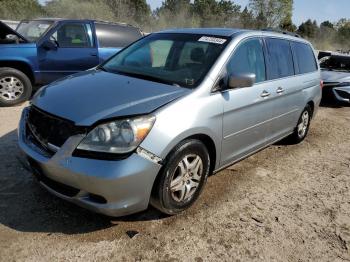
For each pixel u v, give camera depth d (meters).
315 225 3.83
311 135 7.15
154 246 3.23
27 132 3.53
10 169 4.30
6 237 3.16
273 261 3.22
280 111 5.09
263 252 3.32
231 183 4.58
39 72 7.54
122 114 3.09
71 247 3.12
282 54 5.23
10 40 7.24
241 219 3.79
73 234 3.28
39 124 3.34
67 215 3.53
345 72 10.76
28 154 3.29
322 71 10.83
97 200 3.09
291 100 5.36
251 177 4.82
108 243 3.21
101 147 2.98
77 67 7.95
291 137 6.16
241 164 5.22
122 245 3.20
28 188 3.93
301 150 6.13
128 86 3.64
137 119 3.09
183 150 3.41
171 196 3.47
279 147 6.17
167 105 3.31
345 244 3.56
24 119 3.72
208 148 3.89
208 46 4.18
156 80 3.87
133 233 3.37
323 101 10.40
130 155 3.03
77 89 3.59
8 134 5.45
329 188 4.74
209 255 3.20
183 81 3.79
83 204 3.11
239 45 4.27
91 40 8.07
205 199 4.11
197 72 3.86
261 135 4.77
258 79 4.55
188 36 4.48
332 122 8.43
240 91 4.09
